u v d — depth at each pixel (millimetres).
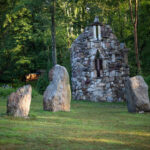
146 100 13109
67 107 13477
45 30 35656
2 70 44375
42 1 29391
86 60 25219
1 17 44375
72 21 35281
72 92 26172
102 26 25188
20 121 8570
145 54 33812
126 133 7234
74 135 6578
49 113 11992
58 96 13156
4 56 43531
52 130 7164
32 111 12352
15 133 6199
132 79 13422
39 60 41875
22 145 5059
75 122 9328
